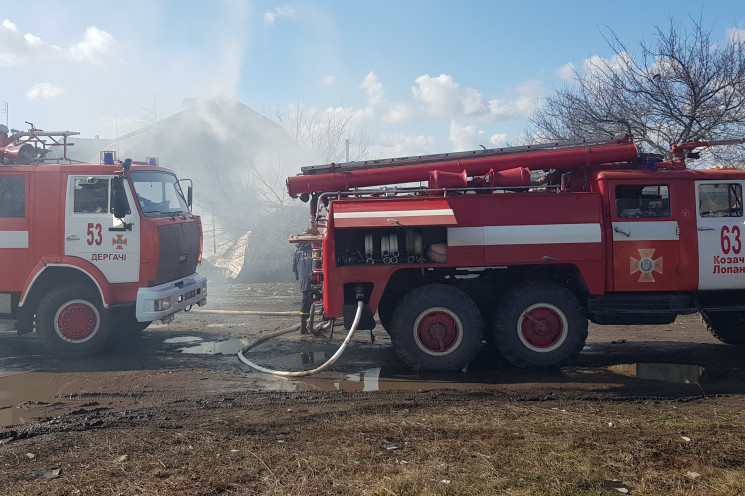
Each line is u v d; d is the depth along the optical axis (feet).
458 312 22.84
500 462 13.37
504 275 24.35
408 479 12.34
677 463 13.24
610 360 25.11
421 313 22.93
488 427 16.05
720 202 23.70
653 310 23.32
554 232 22.94
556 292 23.07
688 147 25.11
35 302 26.91
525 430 15.78
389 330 25.45
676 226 23.31
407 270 23.65
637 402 18.90
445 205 22.85
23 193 26.12
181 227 28.99
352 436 15.40
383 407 18.42
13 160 27.40
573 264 23.11
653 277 23.26
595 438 14.97
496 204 23.16
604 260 23.17
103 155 27.12
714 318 27.86
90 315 26.43
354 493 11.82
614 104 45.98
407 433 15.61
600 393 20.04
